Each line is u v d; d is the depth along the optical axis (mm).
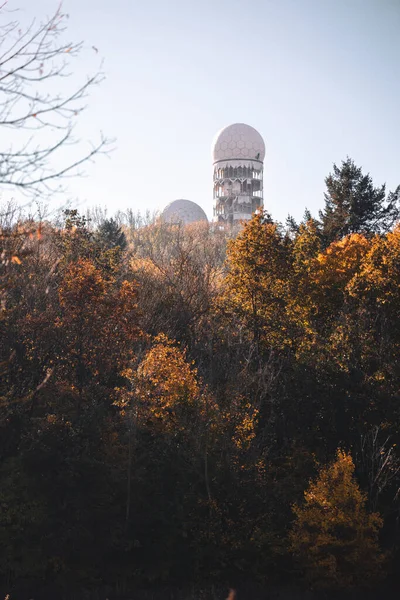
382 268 38688
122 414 30328
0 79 6621
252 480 30359
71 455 29469
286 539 29234
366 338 36469
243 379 32312
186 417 29922
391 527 30484
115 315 30672
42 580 26656
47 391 30078
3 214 25281
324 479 29047
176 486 30359
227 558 28875
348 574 27766
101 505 29062
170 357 30281
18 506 27469
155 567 28156
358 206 66625
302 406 34281
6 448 29344
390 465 31359
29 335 29484
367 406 33625
